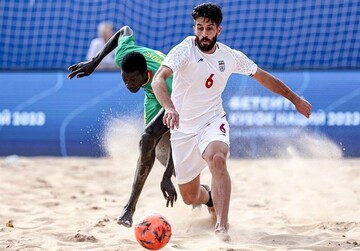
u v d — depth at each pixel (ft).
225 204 42.24
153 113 48.47
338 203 60.75
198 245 43.01
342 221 52.19
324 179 77.20
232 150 99.71
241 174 82.07
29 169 90.12
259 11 135.95
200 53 43.19
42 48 140.36
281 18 135.23
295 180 77.00
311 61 135.85
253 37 135.95
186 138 44.68
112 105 104.73
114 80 106.11
